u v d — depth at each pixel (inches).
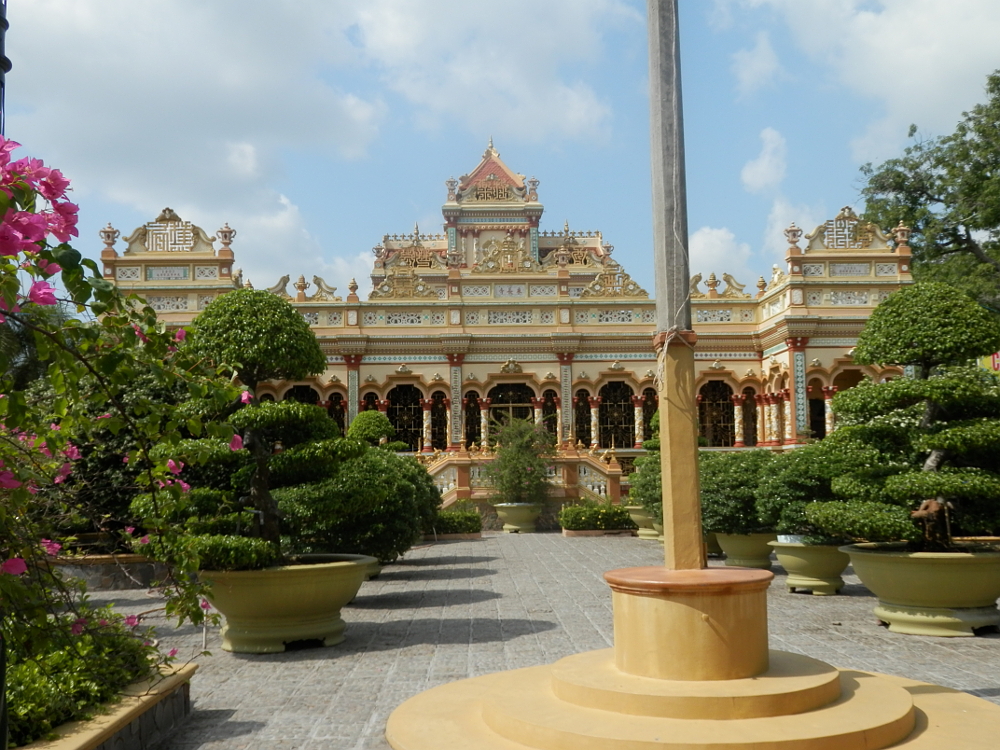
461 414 1331.2
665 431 255.6
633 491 990.4
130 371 202.4
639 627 237.1
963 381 437.7
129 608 539.2
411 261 2081.7
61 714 232.1
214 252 1269.7
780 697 219.8
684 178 259.1
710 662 230.7
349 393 1326.3
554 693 248.4
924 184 1348.4
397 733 241.4
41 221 164.6
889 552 433.1
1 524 206.8
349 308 1346.0
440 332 1346.0
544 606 517.3
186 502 252.4
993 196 1195.9
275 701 312.7
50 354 188.7
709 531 681.6
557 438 1327.5
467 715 257.3
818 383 1323.8
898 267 1269.7
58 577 243.8
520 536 1036.5
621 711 223.0
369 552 606.9
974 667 351.6
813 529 575.2
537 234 1998.0
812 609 507.2
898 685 257.9
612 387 1366.9
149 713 263.1
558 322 1360.7
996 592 418.3
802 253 1262.3
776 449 1286.9
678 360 254.8
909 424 456.8
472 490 1136.2
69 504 279.1
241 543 379.2
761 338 1357.0
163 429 225.3
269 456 428.5
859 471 470.6
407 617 487.5
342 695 319.6
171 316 1248.8
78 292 175.3
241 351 412.5
